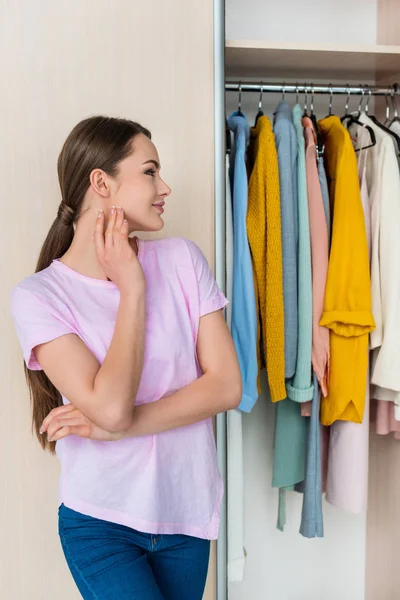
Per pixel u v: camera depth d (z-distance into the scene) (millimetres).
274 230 1605
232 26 2037
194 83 1623
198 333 1255
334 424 1783
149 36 1606
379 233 1710
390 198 1688
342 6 2068
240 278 1646
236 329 1657
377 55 1756
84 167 1183
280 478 1828
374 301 1713
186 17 1606
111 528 1177
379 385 1712
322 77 1990
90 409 1073
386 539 2104
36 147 1606
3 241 1621
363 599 2260
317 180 1690
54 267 1209
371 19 2080
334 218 1677
